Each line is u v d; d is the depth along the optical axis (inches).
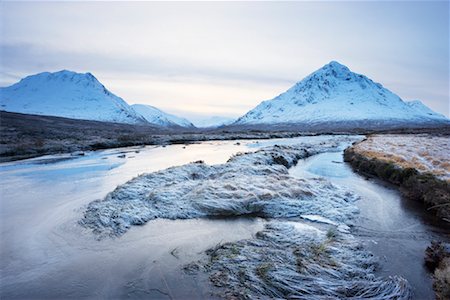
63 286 386.0
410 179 842.2
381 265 425.1
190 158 1544.0
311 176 1053.2
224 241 504.7
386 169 1029.2
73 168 1230.9
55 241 511.2
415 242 501.4
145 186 786.2
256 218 610.2
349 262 413.4
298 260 411.2
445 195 675.4
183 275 397.7
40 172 1143.0
